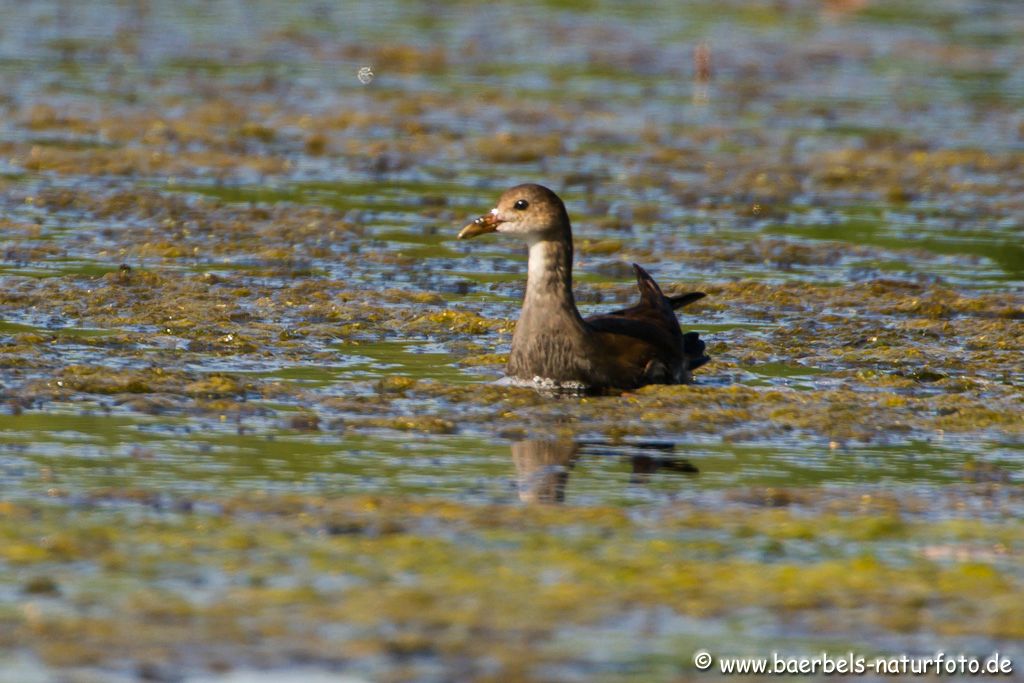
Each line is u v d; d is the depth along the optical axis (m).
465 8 42.53
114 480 10.81
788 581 9.20
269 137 26.67
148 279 17.64
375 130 27.64
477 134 27.55
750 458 12.01
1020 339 16.53
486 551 9.56
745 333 16.62
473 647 8.14
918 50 38.34
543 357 13.98
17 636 8.13
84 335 15.30
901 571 9.41
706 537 9.96
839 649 8.28
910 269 19.75
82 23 37.78
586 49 37.16
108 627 8.27
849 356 15.70
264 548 9.51
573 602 8.78
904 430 13.04
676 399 13.77
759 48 37.97
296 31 38.03
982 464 11.95
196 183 23.17
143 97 29.38
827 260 20.19
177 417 12.66
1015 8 45.19
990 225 22.38
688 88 32.91
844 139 28.27
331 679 7.75
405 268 19.05
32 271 17.92
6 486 10.59
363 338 15.83
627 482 11.23
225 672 7.79
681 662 8.06
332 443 12.05
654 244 20.75
